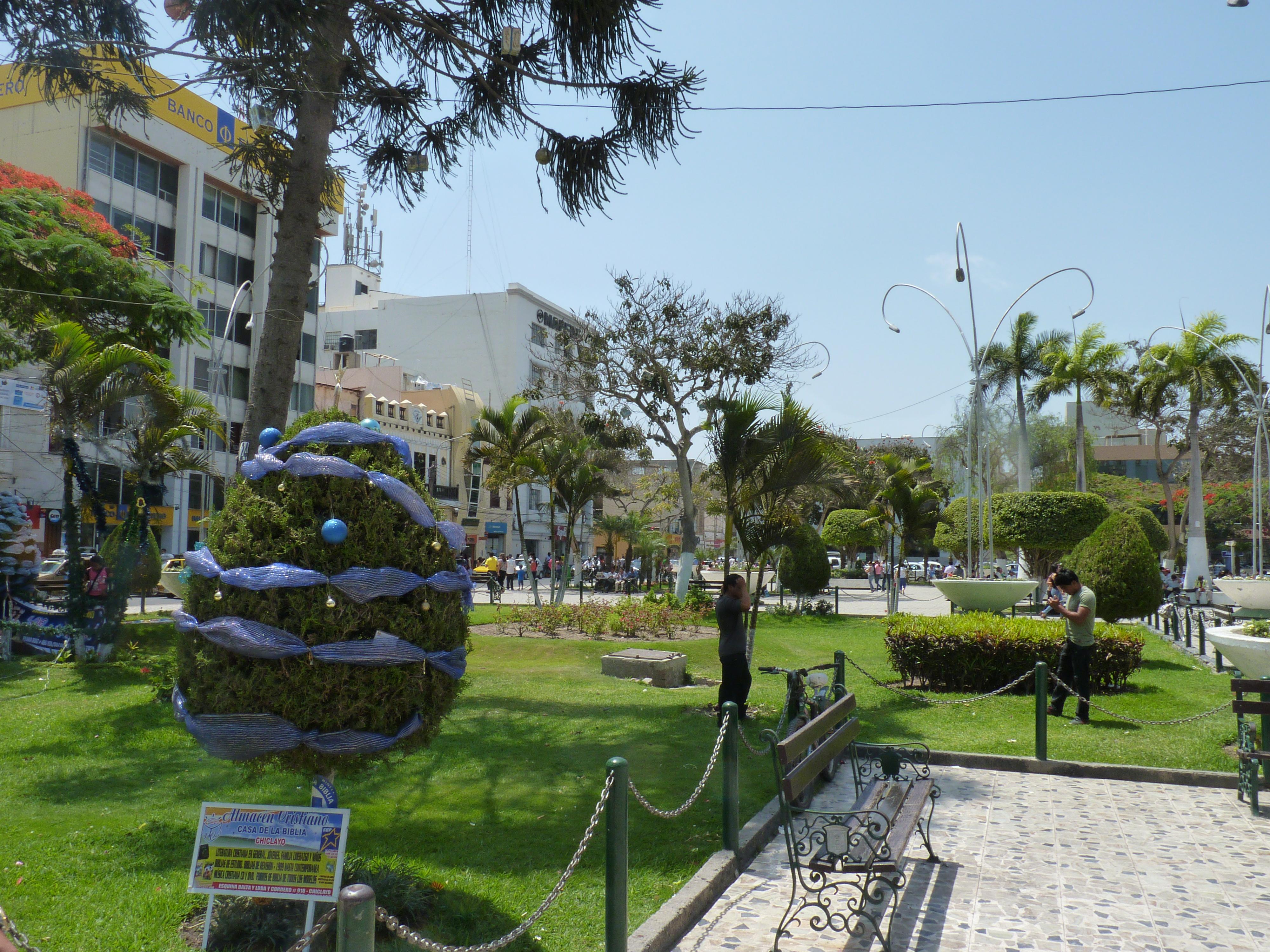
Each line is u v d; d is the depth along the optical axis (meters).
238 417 36.84
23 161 30.52
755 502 10.38
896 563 25.81
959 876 5.18
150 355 13.60
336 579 3.82
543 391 28.14
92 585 12.23
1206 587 29.98
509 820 5.73
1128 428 78.19
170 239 33.94
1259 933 4.39
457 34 8.62
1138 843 5.78
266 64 6.88
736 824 5.26
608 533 49.84
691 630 18.42
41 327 14.95
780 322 25.12
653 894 4.62
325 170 9.82
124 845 5.09
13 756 7.16
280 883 3.67
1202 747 8.07
